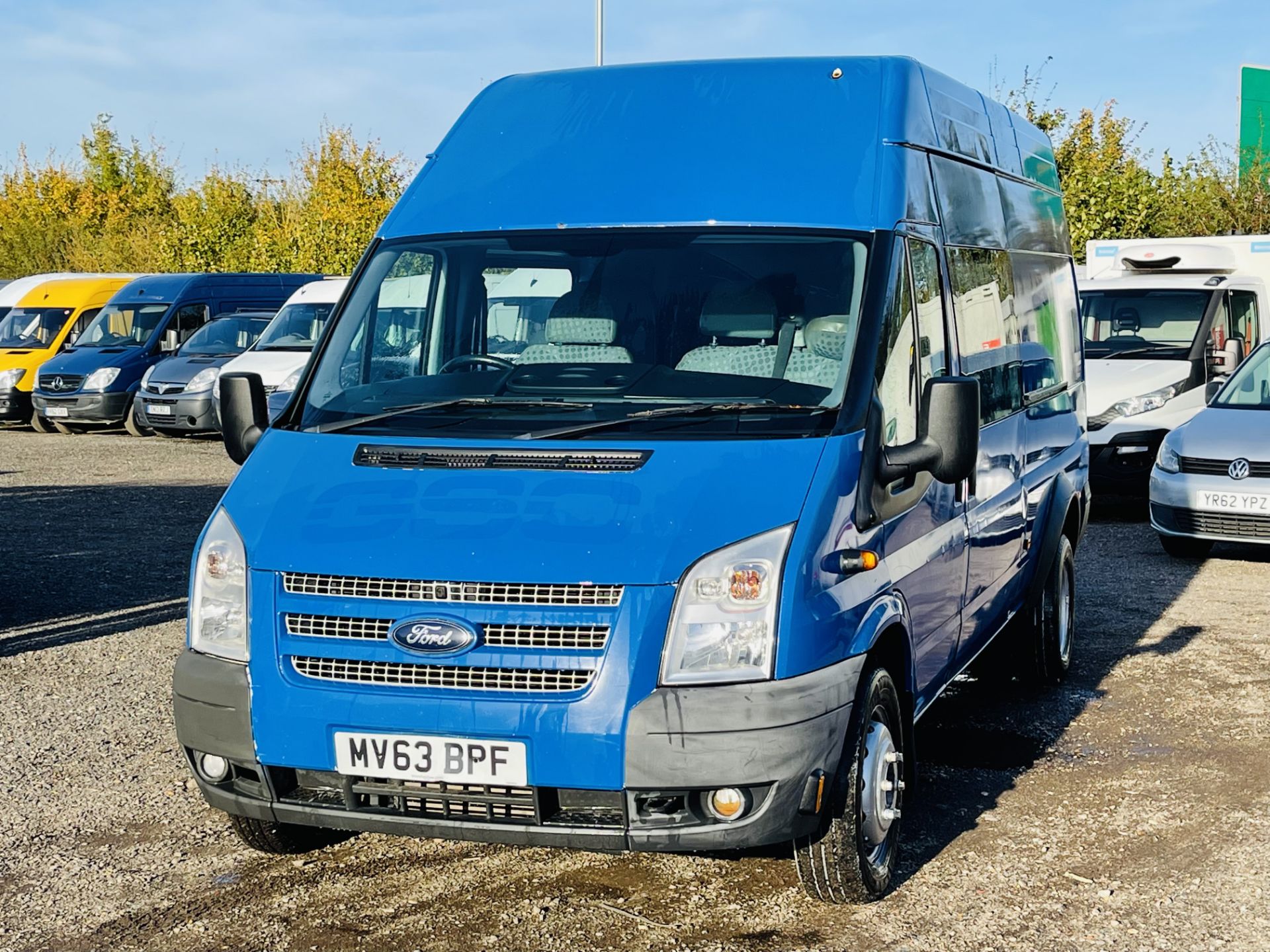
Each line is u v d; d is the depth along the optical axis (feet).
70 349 80.12
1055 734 22.63
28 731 22.74
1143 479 47.09
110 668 26.81
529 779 13.70
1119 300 51.29
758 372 16.11
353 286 18.37
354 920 15.52
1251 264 53.21
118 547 40.55
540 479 14.66
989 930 15.19
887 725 16.14
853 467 15.03
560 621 13.71
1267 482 36.81
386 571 14.11
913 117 18.83
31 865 17.21
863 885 15.39
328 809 14.38
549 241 17.81
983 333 20.89
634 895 16.12
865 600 15.06
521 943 14.90
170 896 16.24
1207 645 28.73
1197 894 16.14
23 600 33.12
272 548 14.66
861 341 16.03
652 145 18.57
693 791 13.62
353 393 17.06
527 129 19.47
